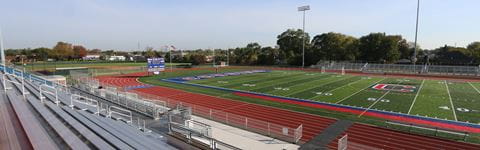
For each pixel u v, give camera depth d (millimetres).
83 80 31281
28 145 7281
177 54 105812
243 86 32156
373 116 17656
